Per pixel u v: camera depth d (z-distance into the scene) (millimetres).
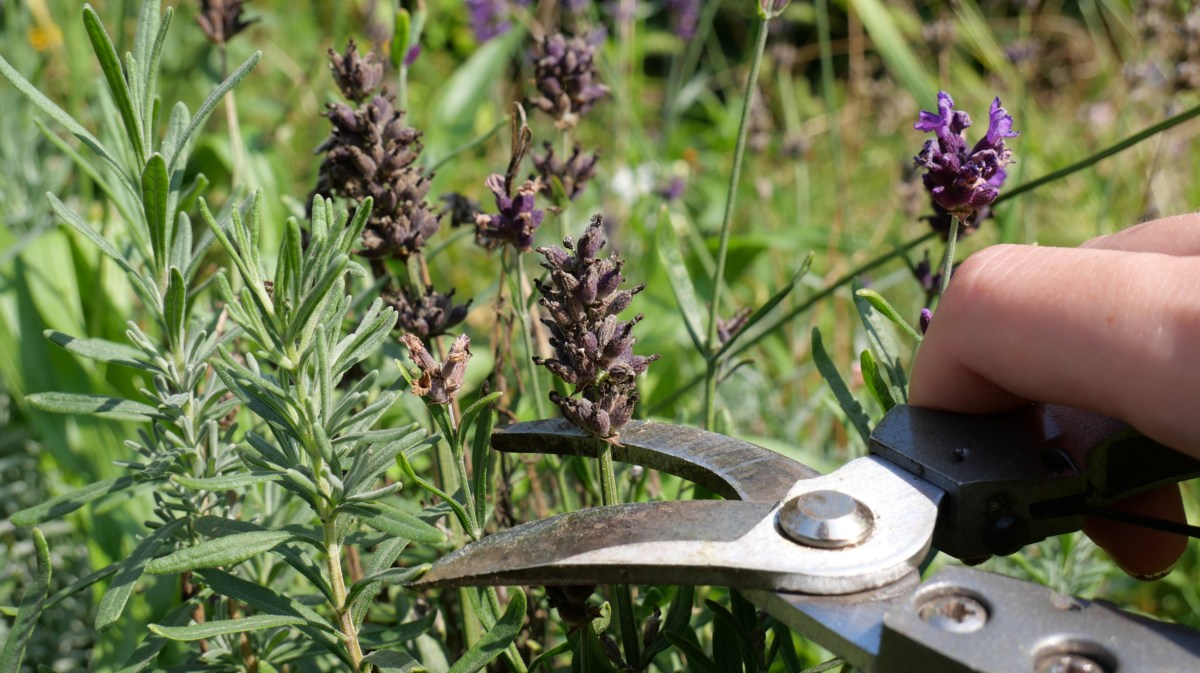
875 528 418
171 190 454
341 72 508
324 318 427
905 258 535
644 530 415
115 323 626
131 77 445
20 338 602
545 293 435
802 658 558
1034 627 394
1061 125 1352
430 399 435
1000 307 423
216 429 461
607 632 491
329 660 497
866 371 469
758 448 443
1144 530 458
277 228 740
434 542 418
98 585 543
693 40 1140
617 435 437
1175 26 843
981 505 427
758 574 407
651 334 727
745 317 551
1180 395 403
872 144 1338
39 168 823
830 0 1783
